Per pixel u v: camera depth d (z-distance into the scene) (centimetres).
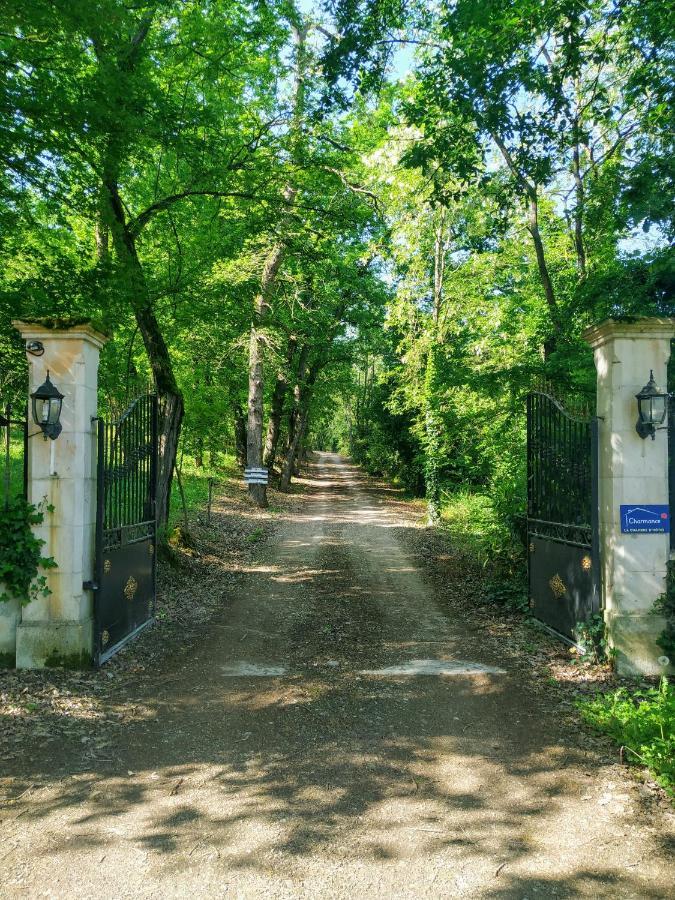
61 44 707
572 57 800
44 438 583
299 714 508
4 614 583
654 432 600
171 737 462
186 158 873
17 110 677
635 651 591
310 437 5344
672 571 598
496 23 752
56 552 584
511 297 1487
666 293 852
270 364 2261
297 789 387
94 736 460
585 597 654
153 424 791
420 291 1877
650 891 295
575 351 956
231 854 319
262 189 983
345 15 826
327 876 302
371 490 3306
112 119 706
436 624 804
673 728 434
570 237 1275
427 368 1725
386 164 1382
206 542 1333
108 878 299
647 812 364
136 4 755
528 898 288
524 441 1098
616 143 1030
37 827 341
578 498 677
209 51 945
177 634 743
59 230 1005
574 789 390
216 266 1226
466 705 529
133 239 935
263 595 964
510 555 969
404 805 369
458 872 307
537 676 600
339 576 1120
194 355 1448
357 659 658
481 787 392
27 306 806
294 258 1225
